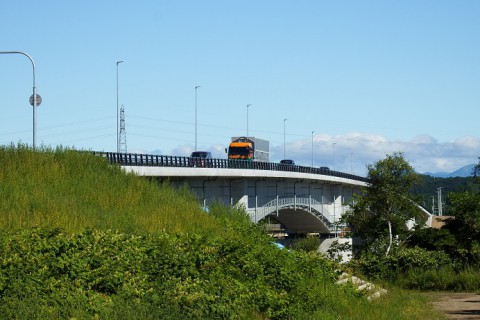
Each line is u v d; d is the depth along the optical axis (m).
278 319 17.77
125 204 30.41
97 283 16.25
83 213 25.66
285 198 87.38
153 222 27.44
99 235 20.69
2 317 12.95
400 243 54.16
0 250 16.86
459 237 48.12
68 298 14.53
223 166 69.50
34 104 47.31
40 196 27.03
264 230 33.09
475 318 22.78
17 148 33.81
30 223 22.38
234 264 20.72
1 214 22.97
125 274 17.17
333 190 111.50
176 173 58.84
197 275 18.59
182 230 27.03
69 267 16.59
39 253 17.12
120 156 50.88
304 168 92.62
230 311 16.33
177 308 15.51
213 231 28.48
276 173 82.12
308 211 93.75
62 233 20.31
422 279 36.84
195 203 35.03
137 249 19.50
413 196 55.97
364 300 23.08
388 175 54.56
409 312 23.44
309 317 18.12
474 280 36.00
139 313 14.58
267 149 105.44
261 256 22.84
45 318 13.18
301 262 24.83
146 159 54.50
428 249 49.62
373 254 48.31
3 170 30.56
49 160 33.69
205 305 16.08
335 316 19.23
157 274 17.88
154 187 35.09
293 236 106.38
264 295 18.61
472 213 48.03
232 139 95.19
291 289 20.66
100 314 14.14
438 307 26.27
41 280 15.37
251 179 78.38
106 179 33.78
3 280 14.67
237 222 32.84
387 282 37.47
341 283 25.34
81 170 34.12
